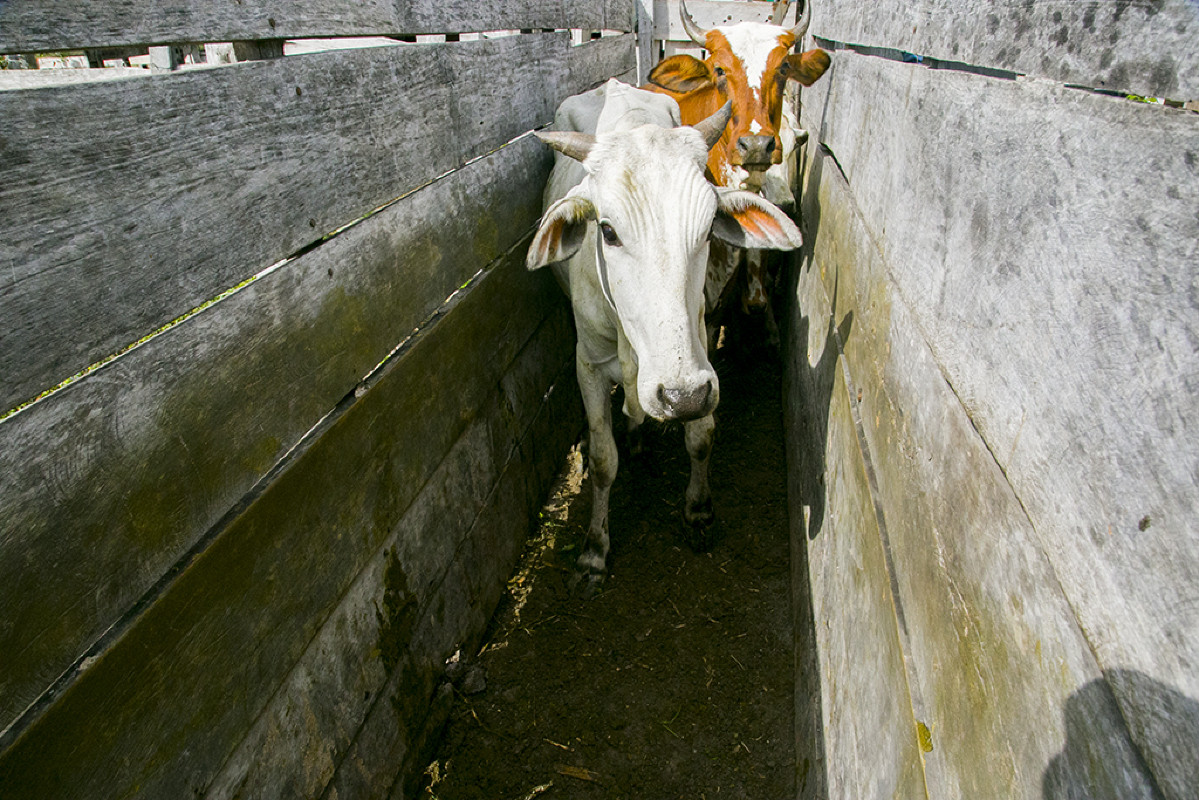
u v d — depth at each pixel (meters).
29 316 1.25
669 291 2.33
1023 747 1.08
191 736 1.62
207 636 1.66
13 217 1.21
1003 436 1.25
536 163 3.90
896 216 2.11
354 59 2.16
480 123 3.12
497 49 3.26
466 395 3.14
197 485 1.62
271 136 1.82
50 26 1.26
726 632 3.43
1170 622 0.78
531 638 3.43
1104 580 0.91
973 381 1.40
